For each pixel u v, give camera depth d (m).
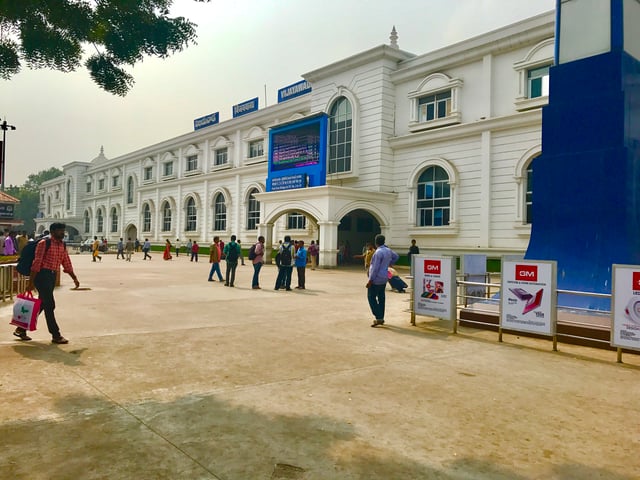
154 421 3.86
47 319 6.52
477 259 10.57
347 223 30.39
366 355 6.29
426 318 9.34
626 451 3.52
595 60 8.88
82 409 4.08
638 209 8.60
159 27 5.19
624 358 6.40
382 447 3.49
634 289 6.04
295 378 5.16
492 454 3.42
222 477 2.99
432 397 4.63
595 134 8.77
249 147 36.19
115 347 6.38
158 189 47.12
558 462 3.32
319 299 12.16
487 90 21.73
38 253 6.45
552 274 6.81
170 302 10.91
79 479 2.91
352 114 26.52
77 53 5.30
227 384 4.89
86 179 65.25
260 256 14.45
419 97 24.44
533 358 6.36
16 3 4.65
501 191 21.05
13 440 3.43
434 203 23.94
